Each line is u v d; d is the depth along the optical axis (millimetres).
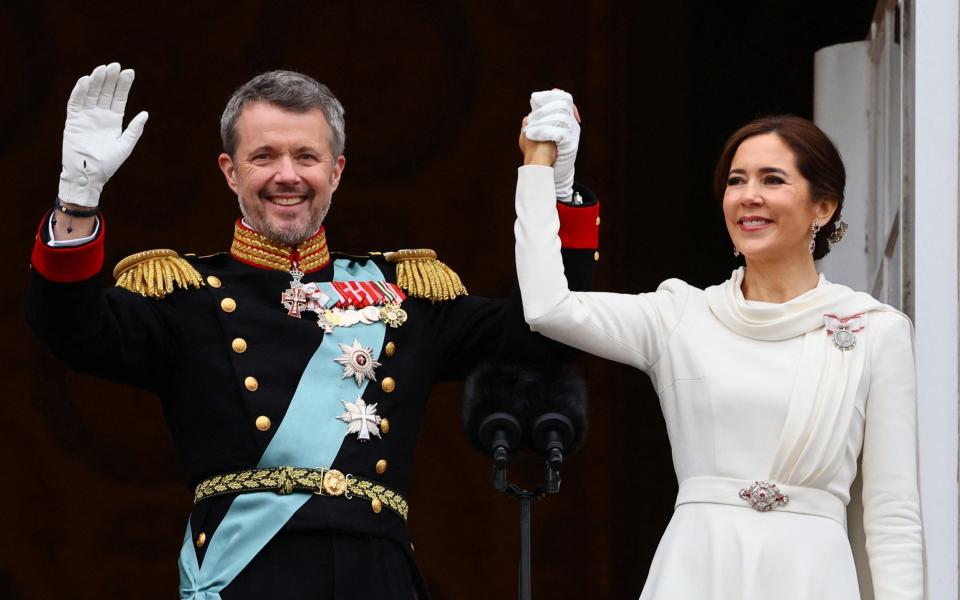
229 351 22281
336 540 21594
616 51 40531
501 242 41562
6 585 41406
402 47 41719
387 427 22312
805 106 38500
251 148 22859
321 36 41750
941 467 25359
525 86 41344
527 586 21953
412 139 41688
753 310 22094
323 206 23016
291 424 21938
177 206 41719
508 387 22203
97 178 21391
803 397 21672
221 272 22891
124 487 41938
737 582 21234
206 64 41750
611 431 40781
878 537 21641
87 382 42125
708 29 39562
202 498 21984
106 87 21609
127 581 41656
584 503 40750
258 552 21516
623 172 40219
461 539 41250
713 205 39781
